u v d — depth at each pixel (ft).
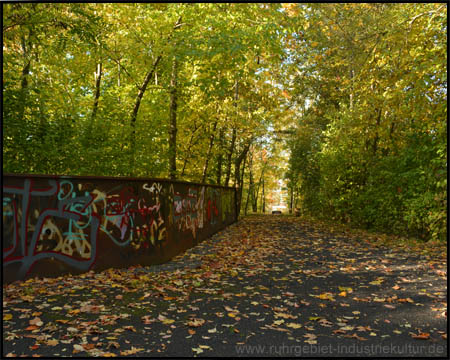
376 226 50.31
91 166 32.12
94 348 12.41
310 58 58.75
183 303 17.47
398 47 35.09
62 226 22.27
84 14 30.83
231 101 58.49
